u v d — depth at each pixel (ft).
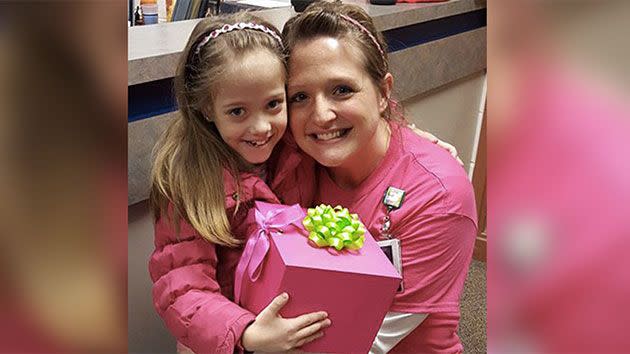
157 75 3.77
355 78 3.24
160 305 3.15
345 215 3.08
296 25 3.35
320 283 2.76
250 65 3.09
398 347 3.65
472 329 7.06
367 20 3.53
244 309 2.98
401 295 3.43
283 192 3.60
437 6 7.00
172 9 6.63
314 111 3.23
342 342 2.89
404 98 6.77
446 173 3.51
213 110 3.24
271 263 2.89
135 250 4.12
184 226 3.22
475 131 8.95
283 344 2.77
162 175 3.29
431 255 3.43
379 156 3.58
